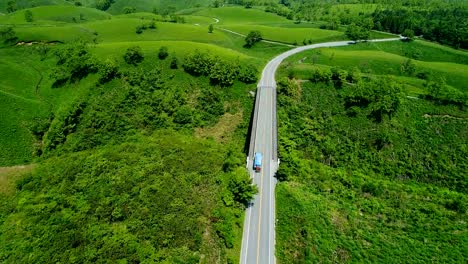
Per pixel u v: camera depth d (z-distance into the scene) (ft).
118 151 287.89
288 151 295.89
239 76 382.63
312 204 239.09
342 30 655.35
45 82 377.30
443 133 337.72
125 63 387.14
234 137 333.62
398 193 279.49
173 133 324.39
